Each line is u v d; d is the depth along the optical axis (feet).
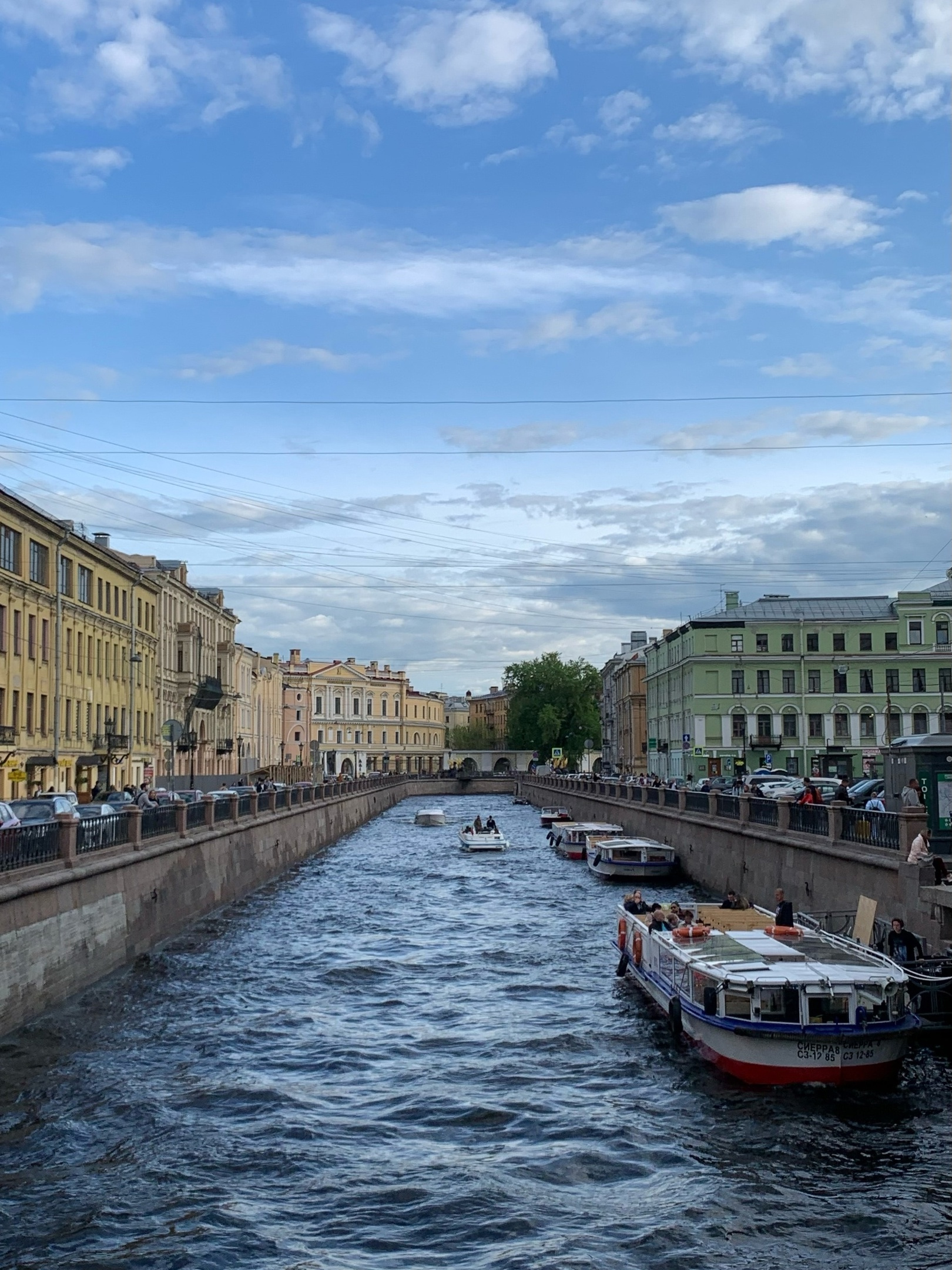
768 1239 46.24
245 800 147.54
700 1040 68.08
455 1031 75.87
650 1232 46.78
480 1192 50.34
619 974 91.76
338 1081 65.31
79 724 176.14
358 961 98.12
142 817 99.50
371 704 546.67
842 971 64.69
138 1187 50.70
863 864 85.46
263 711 379.55
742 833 119.96
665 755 323.78
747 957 68.80
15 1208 48.55
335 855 201.67
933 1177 51.88
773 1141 55.77
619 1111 60.39
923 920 74.38
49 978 76.64
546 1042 72.90
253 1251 45.09
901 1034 62.08
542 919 122.72
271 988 87.56
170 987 86.84
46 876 75.66
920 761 81.35
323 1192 50.42
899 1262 44.50
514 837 244.83
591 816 243.19
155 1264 44.06
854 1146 55.21
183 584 251.60
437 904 135.13
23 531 151.33
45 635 160.76
